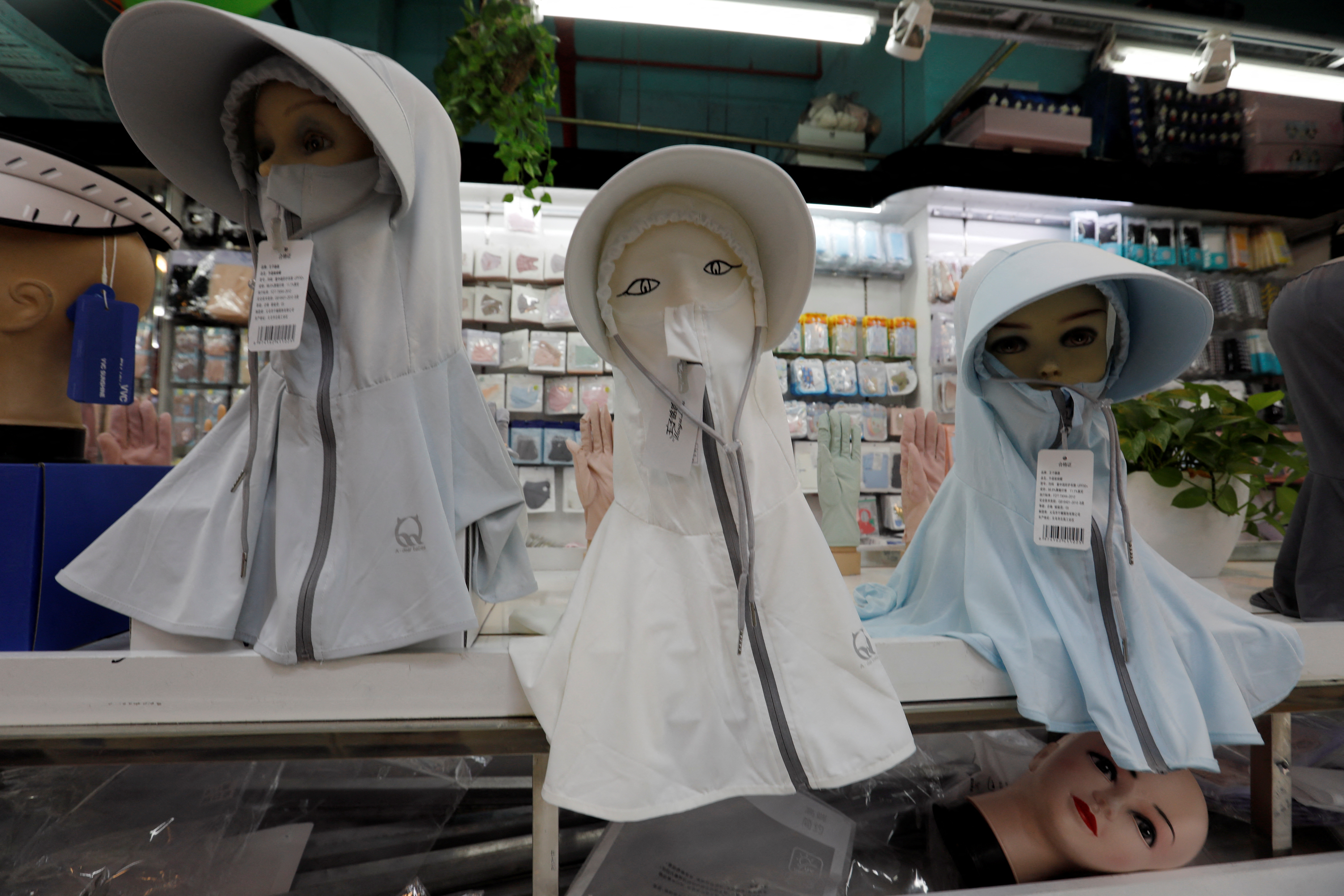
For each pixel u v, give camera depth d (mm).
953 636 1007
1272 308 1292
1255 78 2904
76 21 2768
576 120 3691
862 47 3941
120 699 832
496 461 996
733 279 950
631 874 987
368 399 876
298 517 869
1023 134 3287
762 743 831
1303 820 1220
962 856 1043
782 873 1003
